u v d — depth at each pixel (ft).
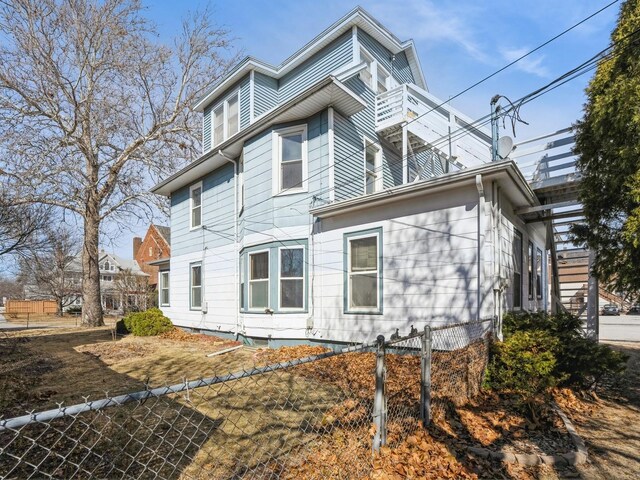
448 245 22.06
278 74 40.98
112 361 26.63
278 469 9.85
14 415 14.80
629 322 64.23
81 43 52.90
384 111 35.12
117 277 89.51
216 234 40.06
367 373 19.48
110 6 53.21
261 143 32.60
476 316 20.58
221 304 38.50
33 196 49.62
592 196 19.49
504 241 22.65
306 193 30.04
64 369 24.30
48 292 112.16
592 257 28.78
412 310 23.43
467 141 33.12
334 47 36.60
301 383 18.33
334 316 27.58
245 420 13.53
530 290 30.83
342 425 12.42
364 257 26.45
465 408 14.66
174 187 48.08
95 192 58.70
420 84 48.80
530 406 14.06
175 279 47.88
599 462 11.05
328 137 29.14
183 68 61.46
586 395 17.60
